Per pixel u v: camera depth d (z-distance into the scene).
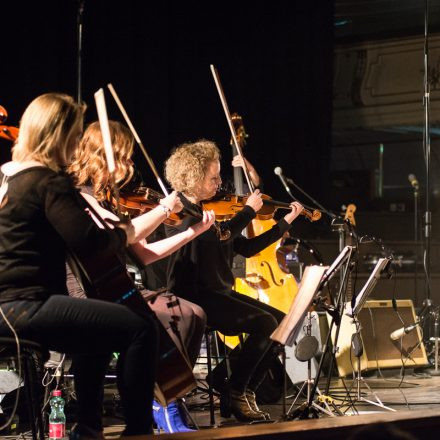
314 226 12.22
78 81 8.38
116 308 3.35
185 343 4.34
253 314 4.98
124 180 4.32
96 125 4.24
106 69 10.45
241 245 5.46
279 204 5.82
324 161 12.77
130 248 3.99
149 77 10.87
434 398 6.03
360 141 17.22
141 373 3.36
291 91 12.58
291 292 6.29
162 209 3.87
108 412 5.34
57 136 3.40
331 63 12.89
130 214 4.56
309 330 5.09
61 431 4.59
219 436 3.02
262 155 12.27
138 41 10.83
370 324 7.12
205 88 11.71
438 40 13.97
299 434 3.11
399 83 14.35
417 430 3.29
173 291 4.89
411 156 16.72
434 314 8.19
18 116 9.51
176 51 11.46
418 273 11.29
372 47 14.62
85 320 3.30
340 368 6.68
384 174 17.09
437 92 13.91
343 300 4.95
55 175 3.32
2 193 3.34
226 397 5.21
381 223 13.59
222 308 4.93
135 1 10.76
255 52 12.25
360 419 3.30
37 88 9.63
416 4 14.27
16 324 3.25
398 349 7.27
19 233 3.28
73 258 3.46
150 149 10.82
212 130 11.72
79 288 4.14
